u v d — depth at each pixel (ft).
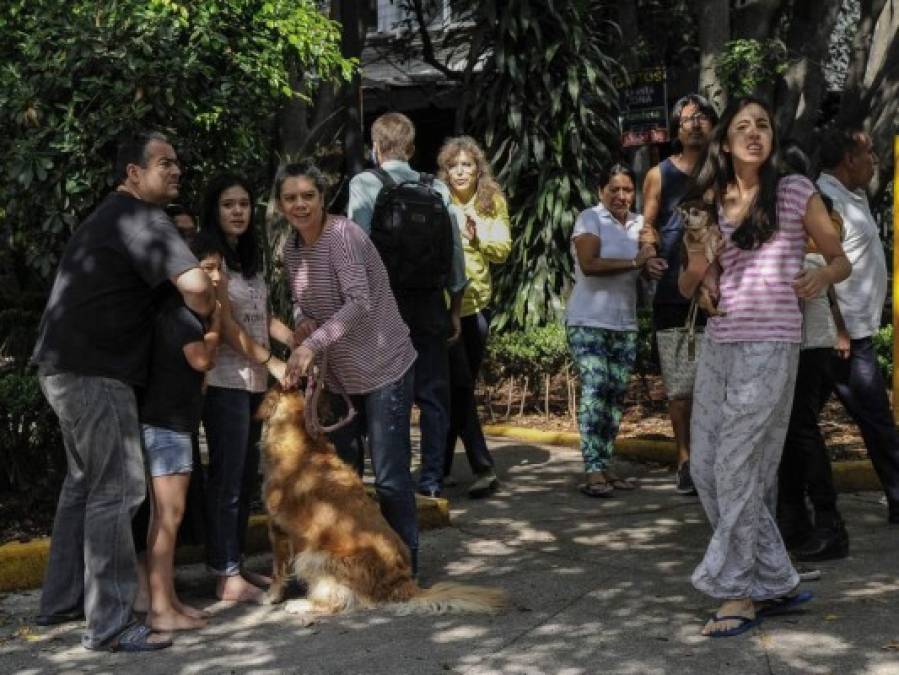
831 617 17.53
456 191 26.71
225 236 19.51
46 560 20.74
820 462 20.58
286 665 16.47
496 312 40.22
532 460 30.09
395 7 58.49
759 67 38.45
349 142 40.96
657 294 25.82
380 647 16.97
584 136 40.09
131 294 17.40
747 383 16.40
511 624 17.81
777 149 16.48
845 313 22.38
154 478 18.04
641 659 16.19
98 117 23.84
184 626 18.11
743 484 16.62
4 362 26.78
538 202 39.50
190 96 25.31
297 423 18.84
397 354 19.51
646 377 39.24
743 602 17.07
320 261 19.13
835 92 56.54
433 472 24.52
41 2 25.70
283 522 18.72
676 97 52.85
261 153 30.04
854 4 57.52
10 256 26.81
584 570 20.61
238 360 19.20
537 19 39.78
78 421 17.20
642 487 27.02
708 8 39.70
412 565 19.88
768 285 16.47
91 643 17.35
